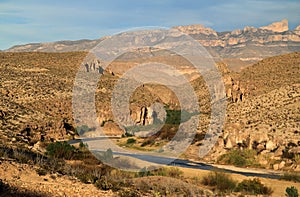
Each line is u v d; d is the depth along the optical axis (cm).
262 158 4266
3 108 6744
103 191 1905
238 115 6288
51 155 3019
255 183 2856
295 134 5072
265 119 5906
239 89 7444
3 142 3284
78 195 1797
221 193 2517
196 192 2402
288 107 6362
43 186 1808
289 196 2606
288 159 4188
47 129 5747
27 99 8294
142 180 2358
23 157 2208
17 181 1806
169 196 2123
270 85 7994
